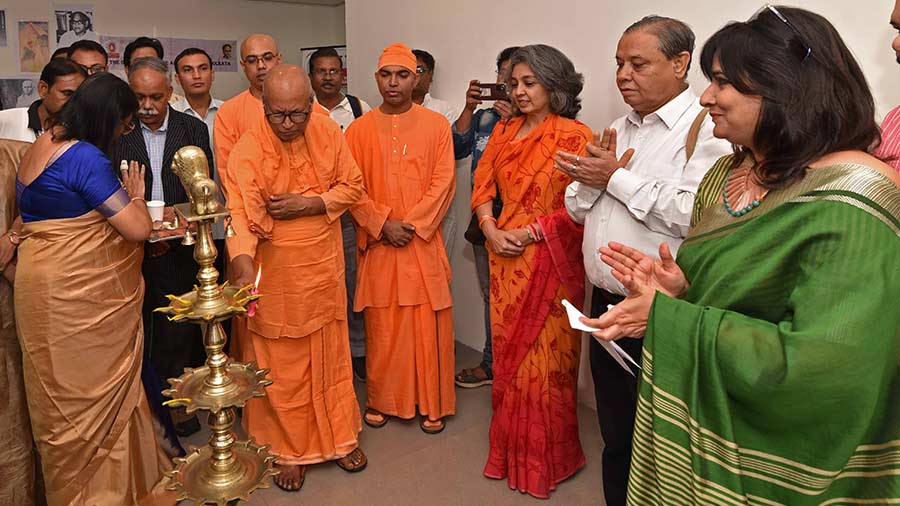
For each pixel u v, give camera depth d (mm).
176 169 1046
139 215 1725
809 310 867
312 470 2260
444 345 2521
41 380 1690
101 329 1722
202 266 1056
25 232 1668
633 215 1659
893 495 915
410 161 2381
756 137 996
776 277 943
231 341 2521
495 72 2863
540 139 2025
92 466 1772
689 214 1548
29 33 4211
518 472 2139
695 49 2094
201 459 1170
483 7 2865
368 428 2559
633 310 1084
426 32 3240
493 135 2244
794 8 978
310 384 2133
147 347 2486
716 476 986
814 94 925
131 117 1766
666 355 1016
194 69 2869
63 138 1647
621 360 1218
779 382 872
